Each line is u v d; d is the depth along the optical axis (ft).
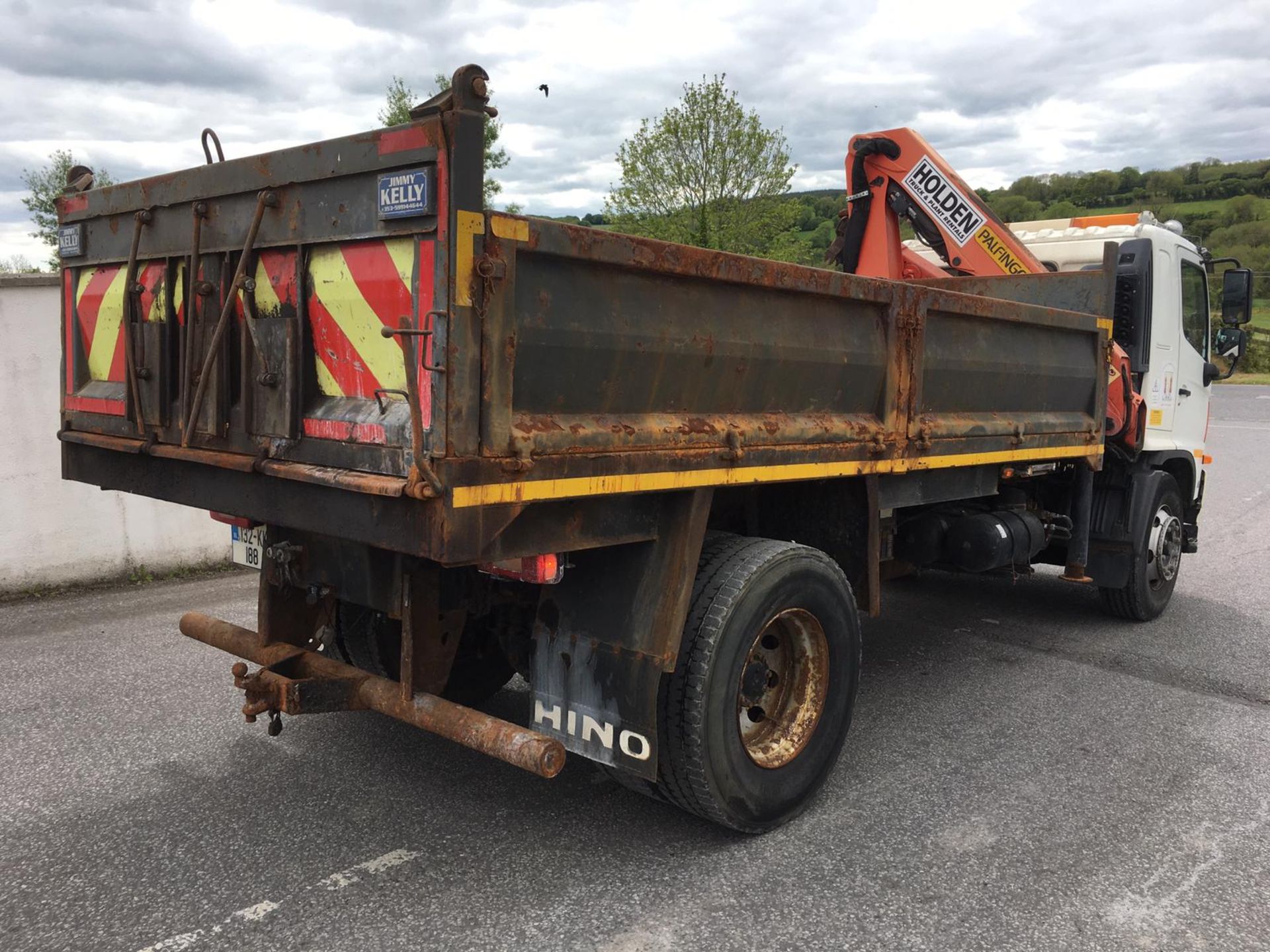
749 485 11.89
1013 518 16.98
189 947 8.64
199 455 10.02
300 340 8.98
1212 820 11.62
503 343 7.88
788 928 9.13
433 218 7.56
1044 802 12.05
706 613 10.07
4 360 20.17
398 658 12.67
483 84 7.45
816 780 11.62
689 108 73.51
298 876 9.91
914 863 10.43
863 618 20.97
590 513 9.18
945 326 13.52
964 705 15.66
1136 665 17.93
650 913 9.34
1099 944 8.99
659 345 9.36
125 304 10.91
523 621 11.72
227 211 9.77
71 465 12.57
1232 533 32.12
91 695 15.19
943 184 19.81
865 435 12.06
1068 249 21.36
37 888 9.62
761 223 74.28
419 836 10.82
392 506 8.08
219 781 12.20
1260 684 16.92
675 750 10.07
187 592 21.76
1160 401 20.65
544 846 10.64
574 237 8.36
